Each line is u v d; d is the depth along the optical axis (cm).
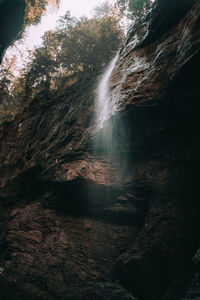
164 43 741
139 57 906
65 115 1425
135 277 641
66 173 1011
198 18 546
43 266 855
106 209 878
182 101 647
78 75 1747
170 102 678
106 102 1017
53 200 1109
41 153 1366
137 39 997
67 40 1647
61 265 825
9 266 932
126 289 657
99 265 765
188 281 554
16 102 2445
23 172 1455
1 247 1093
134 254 686
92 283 669
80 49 1619
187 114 659
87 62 1661
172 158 730
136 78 830
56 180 1051
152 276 614
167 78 675
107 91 1059
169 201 696
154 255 637
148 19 995
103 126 932
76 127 1175
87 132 1046
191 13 611
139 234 722
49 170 1173
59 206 1071
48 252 901
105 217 898
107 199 884
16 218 1179
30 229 1057
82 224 935
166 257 616
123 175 864
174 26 776
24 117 2009
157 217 695
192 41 552
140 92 749
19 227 1097
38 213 1123
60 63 1867
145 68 822
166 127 728
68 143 1166
